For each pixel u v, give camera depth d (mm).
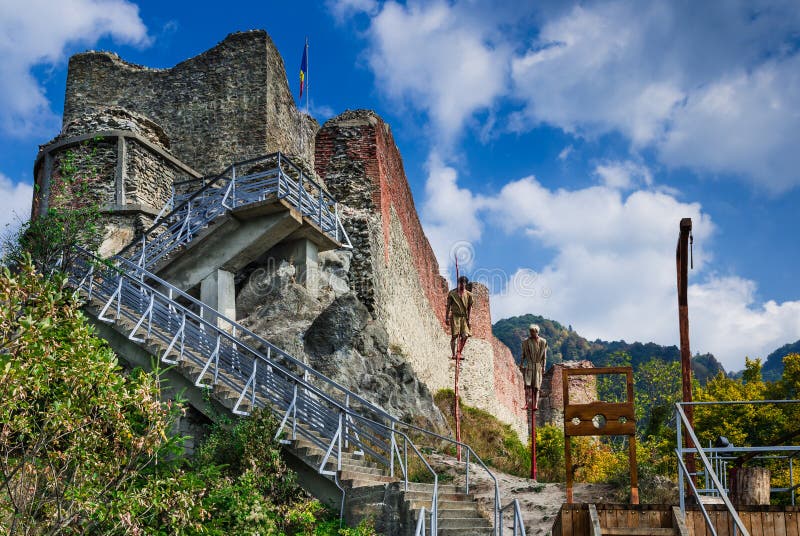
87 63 31594
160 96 30766
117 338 15773
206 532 11438
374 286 23344
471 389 42312
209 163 29594
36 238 17281
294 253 21047
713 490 11266
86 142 24172
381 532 12320
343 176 26359
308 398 15242
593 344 130625
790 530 8445
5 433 10547
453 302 19078
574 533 8812
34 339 9758
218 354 15250
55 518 10680
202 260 19594
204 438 14500
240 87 30219
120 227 23234
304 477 13578
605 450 23031
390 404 19969
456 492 13586
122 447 11500
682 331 12328
